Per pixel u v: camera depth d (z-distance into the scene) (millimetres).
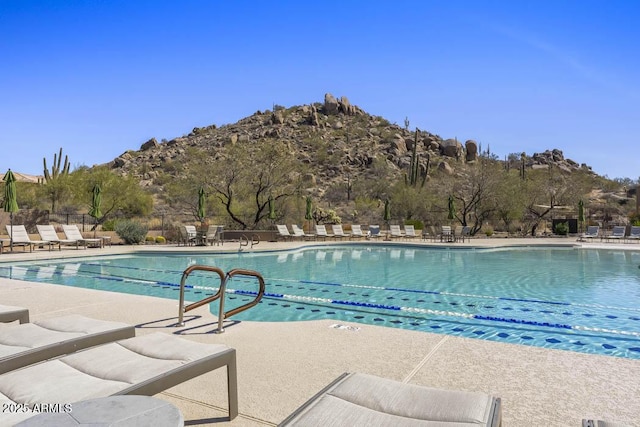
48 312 5605
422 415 1869
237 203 26500
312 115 83625
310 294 8492
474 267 13016
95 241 16469
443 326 6078
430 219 33781
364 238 24531
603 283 10070
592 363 3684
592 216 40562
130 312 5598
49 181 27984
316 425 1782
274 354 3910
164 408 1637
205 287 9227
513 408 2816
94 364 2477
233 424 2631
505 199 31703
